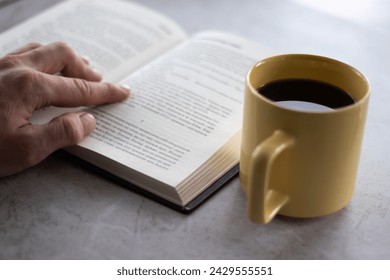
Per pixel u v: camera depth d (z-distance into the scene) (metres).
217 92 0.76
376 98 0.84
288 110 0.54
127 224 0.62
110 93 0.74
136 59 0.86
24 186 0.67
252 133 0.59
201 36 0.88
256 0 1.10
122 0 1.07
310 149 0.56
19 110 0.66
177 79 0.78
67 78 0.72
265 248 0.60
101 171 0.68
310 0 1.10
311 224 0.63
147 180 0.64
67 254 0.59
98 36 0.90
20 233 0.61
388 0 1.11
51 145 0.66
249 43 0.86
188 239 0.61
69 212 0.64
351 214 0.64
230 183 0.68
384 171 0.71
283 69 0.64
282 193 0.59
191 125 0.71
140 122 0.71
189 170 0.64
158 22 0.93
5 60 0.71
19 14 1.01
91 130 0.70
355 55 0.94
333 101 0.61
